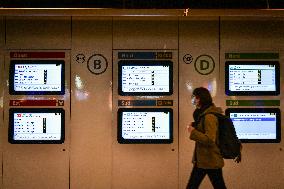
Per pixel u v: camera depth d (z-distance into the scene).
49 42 6.90
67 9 6.48
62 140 6.80
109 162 6.89
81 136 6.88
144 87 6.82
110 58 6.91
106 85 6.90
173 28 6.95
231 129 5.50
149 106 6.88
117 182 6.89
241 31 6.98
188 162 6.91
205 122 5.39
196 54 6.95
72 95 6.88
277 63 6.90
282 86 6.97
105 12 6.49
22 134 6.80
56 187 6.88
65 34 6.91
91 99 6.89
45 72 6.82
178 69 6.93
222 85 6.94
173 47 6.94
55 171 6.88
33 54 6.89
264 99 6.95
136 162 6.90
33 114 6.79
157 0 7.27
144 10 6.50
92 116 6.89
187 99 6.91
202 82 6.93
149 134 6.82
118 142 6.87
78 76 6.89
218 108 5.59
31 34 6.89
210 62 6.94
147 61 6.82
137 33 6.93
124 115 6.81
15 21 6.89
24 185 6.87
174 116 6.89
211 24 6.97
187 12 6.50
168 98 6.89
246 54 6.96
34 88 6.81
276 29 7.00
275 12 6.56
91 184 6.89
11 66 6.79
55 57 6.89
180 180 6.91
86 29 6.92
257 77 6.90
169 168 6.91
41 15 6.54
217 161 5.43
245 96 6.94
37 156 6.88
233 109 6.87
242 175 6.96
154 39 6.93
